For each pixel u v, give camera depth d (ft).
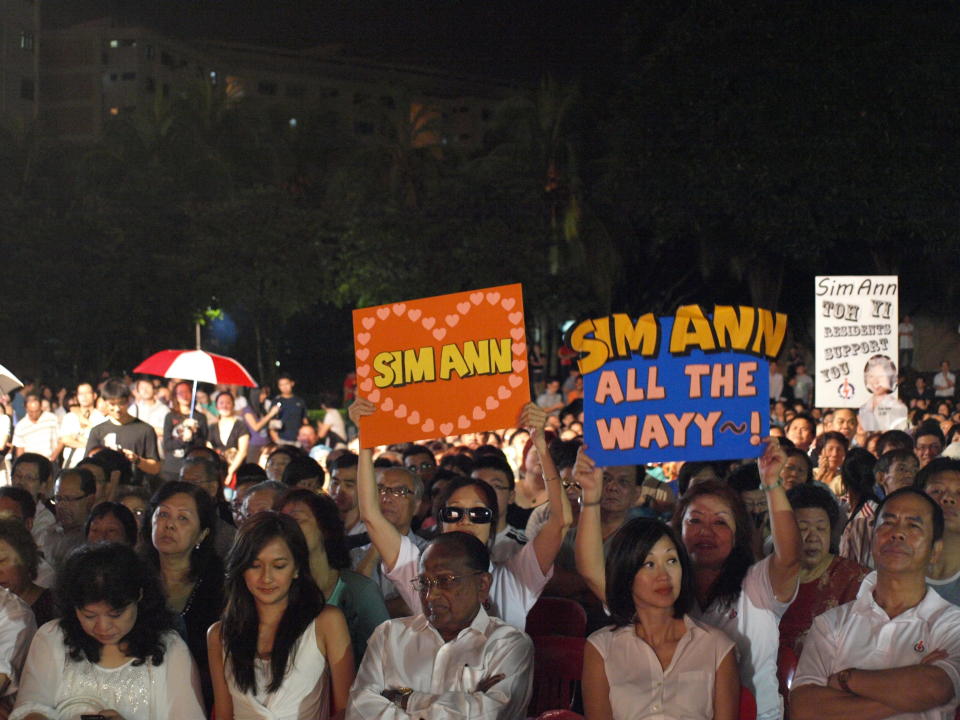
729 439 18.10
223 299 127.95
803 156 94.84
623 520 24.17
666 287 129.39
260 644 16.63
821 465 32.68
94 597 16.28
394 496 22.48
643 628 15.58
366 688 15.90
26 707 16.63
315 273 127.54
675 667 15.26
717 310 18.25
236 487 31.78
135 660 16.79
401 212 126.00
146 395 53.06
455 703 15.29
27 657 17.03
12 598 18.39
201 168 148.77
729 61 95.50
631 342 18.38
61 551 26.48
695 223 101.19
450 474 28.89
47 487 30.32
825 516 19.34
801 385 98.32
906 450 25.91
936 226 96.02
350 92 345.31
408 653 16.05
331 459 33.53
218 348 150.61
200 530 20.56
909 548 15.30
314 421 94.07
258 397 75.15
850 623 15.78
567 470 25.38
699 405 18.21
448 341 18.58
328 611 16.89
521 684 15.93
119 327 122.11
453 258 123.24
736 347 18.20
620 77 107.96
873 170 94.63
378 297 126.11
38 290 118.83
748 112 95.09
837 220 96.27
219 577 20.59
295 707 16.49
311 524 19.20
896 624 15.42
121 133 151.12
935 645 15.21
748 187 96.43
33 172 125.90
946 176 94.27
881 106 94.07
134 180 126.72
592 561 17.74
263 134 171.83
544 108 127.03
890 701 14.90
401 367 18.67
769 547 22.85
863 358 41.29
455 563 15.87
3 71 236.63
